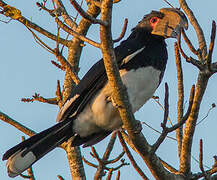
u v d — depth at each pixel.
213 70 6.51
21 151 8.31
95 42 5.77
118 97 6.26
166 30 8.08
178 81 7.70
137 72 8.37
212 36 6.21
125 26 8.19
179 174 7.09
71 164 8.92
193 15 7.67
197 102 6.70
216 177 7.02
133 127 6.57
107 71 5.98
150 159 6.79
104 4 5.30
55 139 8.62
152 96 8.81
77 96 8.49
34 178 8.21
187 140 6.94
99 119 8.59
